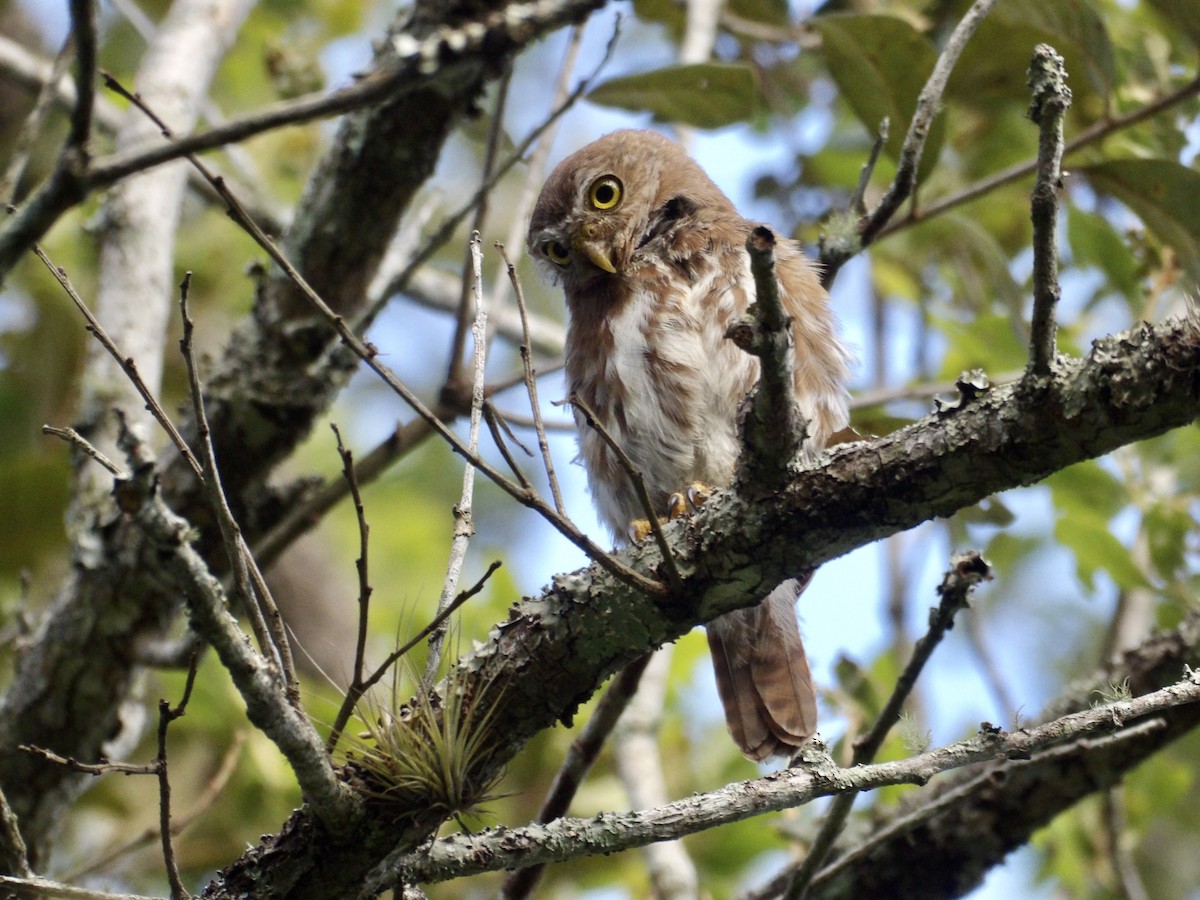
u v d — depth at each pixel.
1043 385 5.66
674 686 12.63
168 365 13.71
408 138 9.45
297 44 14.83
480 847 6.19
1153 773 11.09
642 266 10.74
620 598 6.38
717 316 10.04
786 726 9.20
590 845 6.17
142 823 11.58
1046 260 5.51
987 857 9.31
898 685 6.84
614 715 8.16
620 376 10.17
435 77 5.41
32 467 12.00
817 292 10.23
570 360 10.92
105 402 9.80
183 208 13.75
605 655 6.45
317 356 9.90
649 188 11.19
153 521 4.66
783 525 6.16
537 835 6.19
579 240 11.03
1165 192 9.42
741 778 12.25
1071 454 5.71
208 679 11.16
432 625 5.62
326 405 9.97
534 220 11.65
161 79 10.48
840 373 10.23
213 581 4.91
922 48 9.50
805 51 14.57
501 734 6.46
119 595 9.60
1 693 11.57
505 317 13.91
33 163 14.45
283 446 9.96
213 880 6.29
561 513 5.97
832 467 6.07
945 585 6.55
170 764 11.91
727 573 6.30
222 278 13.68
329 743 5.83
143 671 10.02
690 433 9.96
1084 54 9.76
